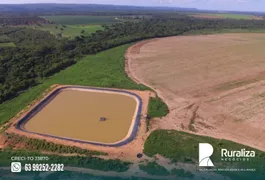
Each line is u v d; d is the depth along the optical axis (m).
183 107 51.72
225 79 69.44
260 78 69.81
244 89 61.44
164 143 39.34
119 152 37.53
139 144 39.38
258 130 42.72
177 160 36.00
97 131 43.28
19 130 43.16
